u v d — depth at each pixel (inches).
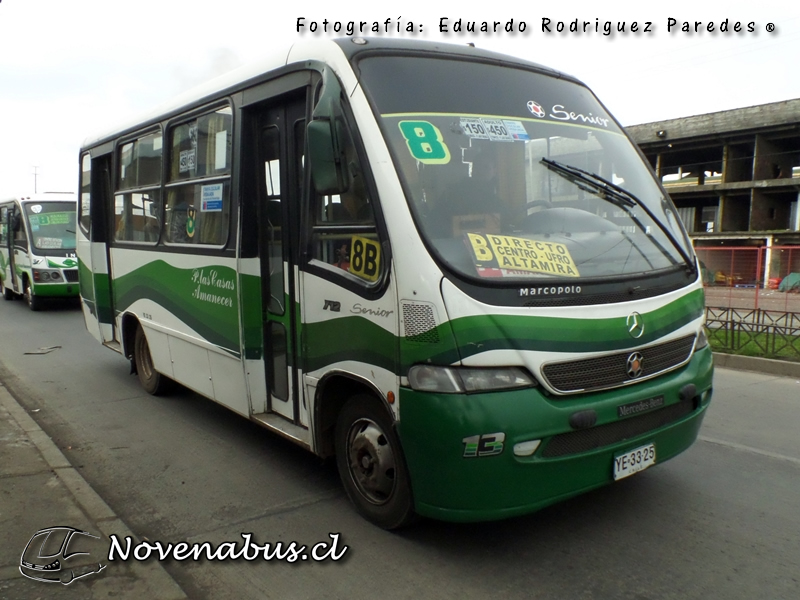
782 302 494.9
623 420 138.1
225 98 197.0
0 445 199.9
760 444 217.2
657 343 144.3
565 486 131.7
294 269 171.2
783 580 132.6
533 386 126.7
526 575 135.0
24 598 122.7
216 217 203.8
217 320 205.2
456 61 160.2
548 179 153.7
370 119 139.9
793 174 1328.7
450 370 124.7
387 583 133.1
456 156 143.0
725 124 1262.3
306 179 160.9
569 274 137.8
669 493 175.2
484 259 131.4
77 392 292.0
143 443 221.8
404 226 131.0
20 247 609.9
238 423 243.8
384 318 135.8
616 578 133.6
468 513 127.8
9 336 446.0
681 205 1430.9
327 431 164.7
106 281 314.5
